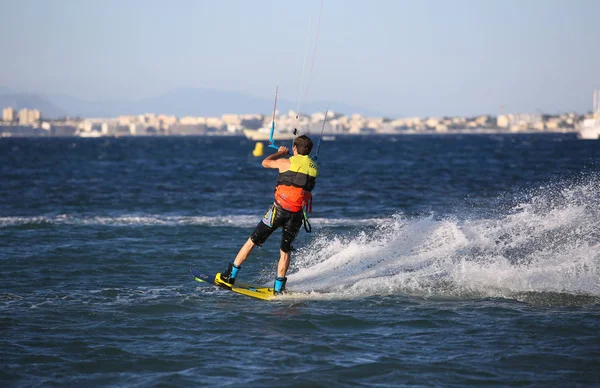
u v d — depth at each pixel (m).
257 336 22.64
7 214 63.84
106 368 19.42
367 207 68.75
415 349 21.00
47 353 20.78
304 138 28.20
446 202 72.31
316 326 23.88
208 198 80.50
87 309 26.48
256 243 28.53
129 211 66.19
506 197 76.00
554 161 170.75
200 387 17.84
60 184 106.25
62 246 43.41
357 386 17.88
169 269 35.81
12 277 33.41
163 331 23.28
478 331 22.94
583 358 19.89
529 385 17.84
